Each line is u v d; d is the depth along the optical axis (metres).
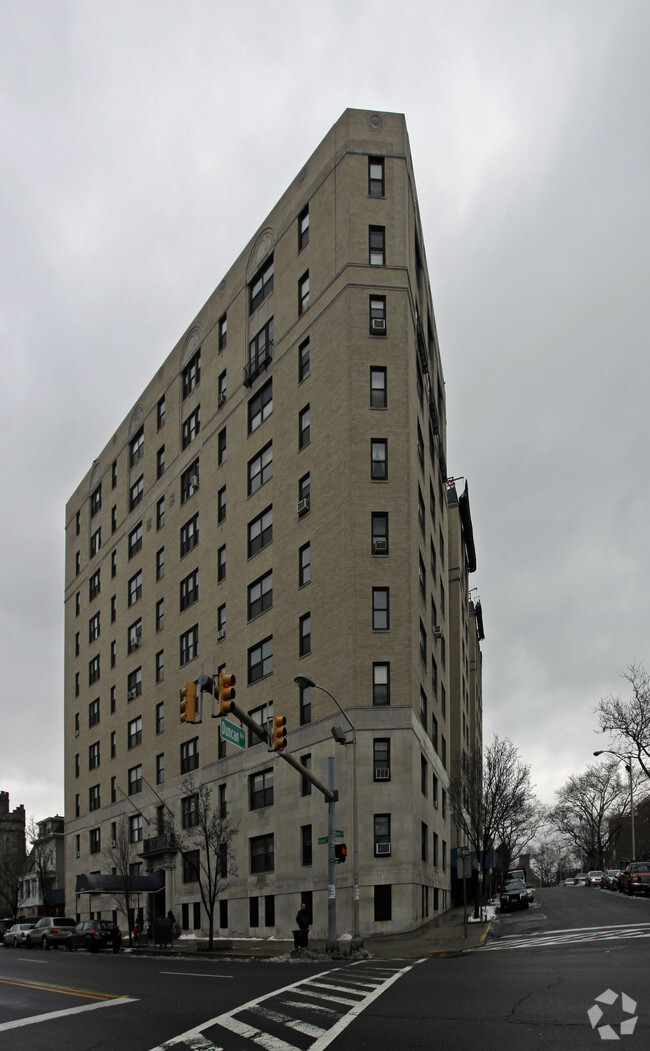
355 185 43.84
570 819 117.00
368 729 37.53
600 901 49.88
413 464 42.78
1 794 104.12
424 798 42.28
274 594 44.62
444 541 60.56
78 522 79.50
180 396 59.41
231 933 44.59
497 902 62.28
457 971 20.23
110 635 68.50
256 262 50.94
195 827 48.44
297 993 17.38
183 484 57.56
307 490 43.41
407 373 42.22
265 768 43.59
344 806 37.09
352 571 39.09
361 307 42.31
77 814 73.00
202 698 51.44
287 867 40.28
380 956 27.08
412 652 39.25
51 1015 15.54
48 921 51.28
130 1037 12.88
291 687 42.00
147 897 55.50
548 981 16.75
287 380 46.06
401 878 35.94
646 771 61.25
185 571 55.88
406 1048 11.07
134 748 61.56
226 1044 11.91
